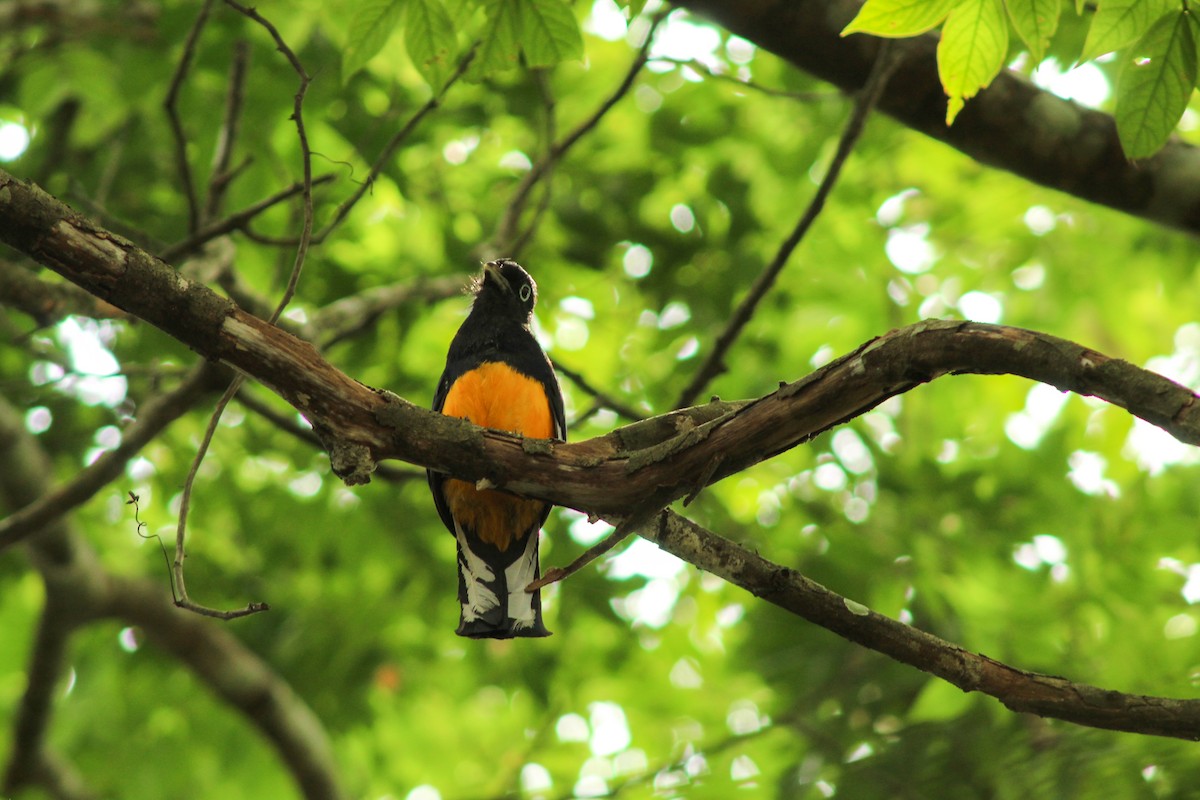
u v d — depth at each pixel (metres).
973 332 4.88
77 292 9.44
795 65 8.93
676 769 11.57
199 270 9.63
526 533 7.89
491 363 8.70
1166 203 8.88
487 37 7.39
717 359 9.81
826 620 5.91
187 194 9.02
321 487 14.08
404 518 13.94
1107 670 10.65
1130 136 6.13
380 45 7.39
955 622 11.43
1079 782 8.94
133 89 11.61
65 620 12.77
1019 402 15.35
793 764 11.05
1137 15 5.81
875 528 12.34
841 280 14.85
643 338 14.94
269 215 12.91
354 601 13.98
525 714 16.36
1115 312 15.61
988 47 5.96
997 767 9.52
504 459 5.69
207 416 13.64
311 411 5.63
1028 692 5.69
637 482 5.62
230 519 14.51
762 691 13.81
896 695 11.51
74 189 9.73
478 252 10.46
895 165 14.69
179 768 15.35
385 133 12.46
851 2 8.63
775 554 12.72
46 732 13.69
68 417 13.58
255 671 13.50
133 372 9.75
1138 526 11.57
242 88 9.97
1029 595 11.38
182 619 13.38
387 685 14.26
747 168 14.38
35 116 11.73
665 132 13.88
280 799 15.71
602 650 14.96
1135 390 4.44
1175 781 8.73
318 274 13.60
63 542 12.27
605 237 14.07
